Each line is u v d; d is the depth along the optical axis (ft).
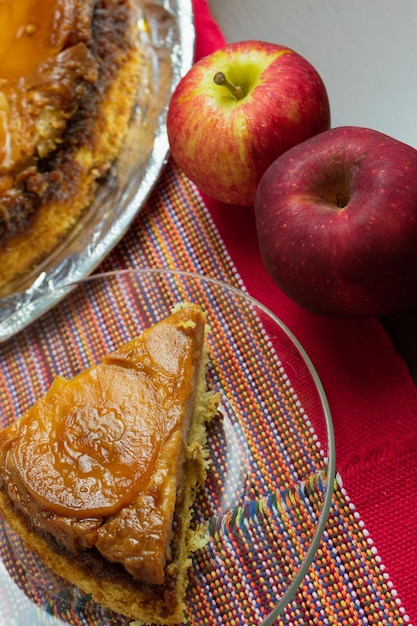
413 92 1.85
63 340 1.84
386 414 1.67
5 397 1.82
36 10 1.91
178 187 1.93
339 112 1.86
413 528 1.61
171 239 1.90
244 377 1.72
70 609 1.63
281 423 1.67
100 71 1.93
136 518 1.55
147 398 1.63
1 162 1.83
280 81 1.70
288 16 1.99
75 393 1.65
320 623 1.58
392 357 1.69
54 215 1.88
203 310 1.78
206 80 1.73
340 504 1.63
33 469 1.60
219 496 1.66
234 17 2.05
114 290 1.84
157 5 2.01
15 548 1.67
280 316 1.78
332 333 1.74
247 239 1.86
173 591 1.58
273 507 1.63
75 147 1.90
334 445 1.62
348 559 1.61
